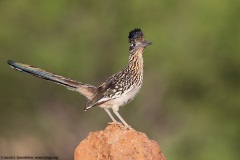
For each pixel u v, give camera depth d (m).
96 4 20.94
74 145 23.09
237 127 22.09
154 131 22.83
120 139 8.02
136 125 22.66
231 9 20.81
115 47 21.25
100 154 8.06
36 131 22.58
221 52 21.28
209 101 22.22
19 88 21.48
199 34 20.91
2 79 21.14
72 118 22.72
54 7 20.44
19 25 20.80
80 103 22.23
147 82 21.95
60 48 20.72
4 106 21.75
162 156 8.07
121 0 21.00
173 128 22.89
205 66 21.47
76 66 20.80
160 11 20.97
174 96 22.31
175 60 21.06
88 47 21.00
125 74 9.46
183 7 21.03
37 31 20.83
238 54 21.16
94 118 22.78
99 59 21.22
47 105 22.17
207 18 20.83
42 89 21.66
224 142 22.06
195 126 22.56
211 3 20.70
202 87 22.03
